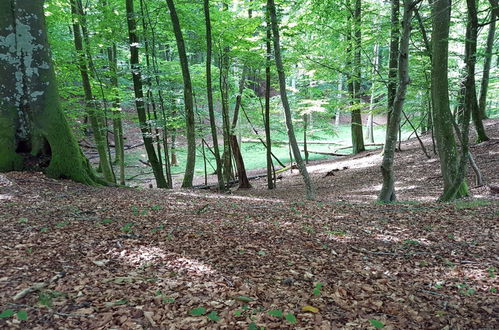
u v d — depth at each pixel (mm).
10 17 7359
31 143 7797
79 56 11773
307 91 19281
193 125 12352
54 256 3922
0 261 3631
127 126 29078
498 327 3049
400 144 19297
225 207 7617
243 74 14969
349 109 16656
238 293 3400
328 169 18734
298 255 4617
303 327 2902
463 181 9367
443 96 8781
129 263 3967
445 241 5234
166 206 7074
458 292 3705
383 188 9305
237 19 11945
